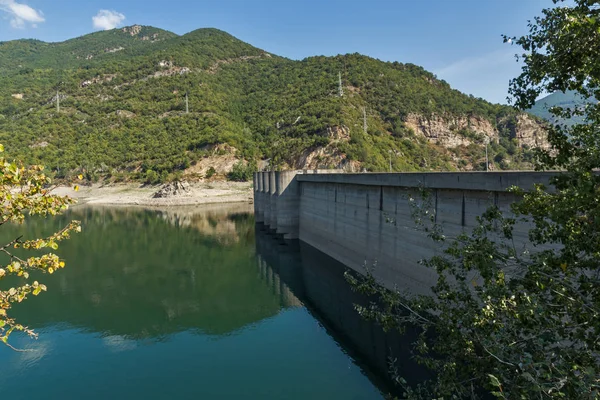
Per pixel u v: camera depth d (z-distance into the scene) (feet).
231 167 440.45
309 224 168.66
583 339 22.11
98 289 116.88
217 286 119.14
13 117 605.73
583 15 22.08
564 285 23.95
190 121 531.50
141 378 66.95
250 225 235.61
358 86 537.65
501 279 24.81
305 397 60.03
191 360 73.36
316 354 74.43
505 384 22.57
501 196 62.85
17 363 72.74
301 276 128.36
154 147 481.05
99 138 515.91
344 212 128.47
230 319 93.40
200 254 161.07
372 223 107.76
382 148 395.75
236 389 62.90
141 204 367.04
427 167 404.36
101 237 199.82
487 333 24.95
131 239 194.29
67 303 105.09
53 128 541.34
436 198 79.36
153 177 427.74
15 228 230.68
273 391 61.98
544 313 22.66
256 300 106.63
